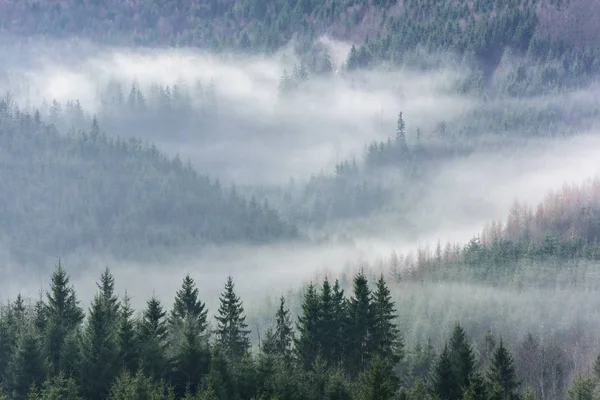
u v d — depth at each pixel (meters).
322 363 160.25
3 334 146.00
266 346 161.25
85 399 131.50
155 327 162.12
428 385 168.88
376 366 134.88
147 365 140.50
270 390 137.38
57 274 173.12
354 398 135.50
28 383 130.62
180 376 143.50
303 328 174.12
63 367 138.75
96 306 145.38
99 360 135.75
